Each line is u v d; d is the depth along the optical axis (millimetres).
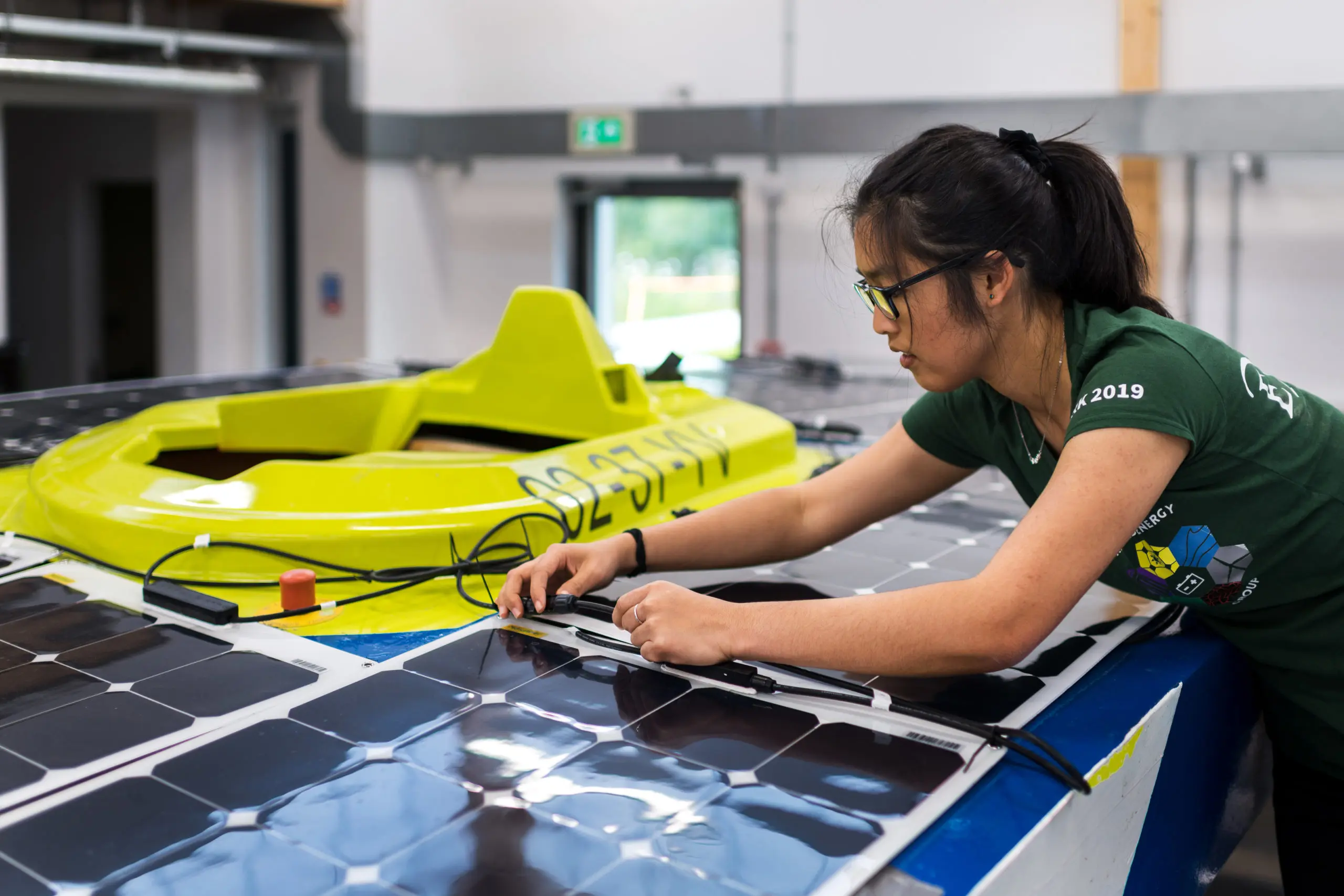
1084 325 938
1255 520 951
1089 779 826
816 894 662
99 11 4781
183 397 2373
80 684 938
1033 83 3965
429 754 829
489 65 4832
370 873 679
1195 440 872
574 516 1302
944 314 917
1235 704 1146
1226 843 1202
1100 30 3844
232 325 5441
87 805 748
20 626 1060
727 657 948
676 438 1587
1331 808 1161
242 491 1276
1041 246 906
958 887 686
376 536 1191
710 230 4723
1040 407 1000
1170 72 3746
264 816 739
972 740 858
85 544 1251
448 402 1852
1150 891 1005
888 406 2441
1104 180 954
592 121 4453
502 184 4965
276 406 1717
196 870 677
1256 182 3717
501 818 743
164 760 810
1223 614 1090
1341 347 3686
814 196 4309
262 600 1144
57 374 7059
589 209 4957
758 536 1168
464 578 1215
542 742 850
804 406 2428
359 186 4867
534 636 1054
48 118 6773
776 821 742
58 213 6871
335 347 5051
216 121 5262
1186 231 3818
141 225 6996
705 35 4477
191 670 970
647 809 756
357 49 4730
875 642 881
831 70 4289
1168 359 878
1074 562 837
